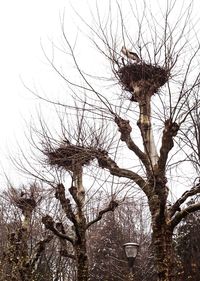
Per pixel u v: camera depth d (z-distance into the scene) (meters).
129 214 29.00
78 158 12.71
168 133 10.27
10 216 18.80
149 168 10.69
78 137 13.55
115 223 29.73
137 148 11.03
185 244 23.59
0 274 15.73
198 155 11.02
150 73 10.91
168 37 10.77
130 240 29.08
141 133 10.99
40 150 13.98
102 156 11.88
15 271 15.57
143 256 27.11
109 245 28.95
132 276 15.94
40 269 20.17
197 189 10.30
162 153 10.28
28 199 16.42
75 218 13.38
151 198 10.24
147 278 26.06
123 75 11.21
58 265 20.58
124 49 11.16
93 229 27.09
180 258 22.66
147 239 28.81
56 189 13.66
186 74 10.15
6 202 19.80
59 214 16.42
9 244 16.19
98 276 28.19
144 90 11.04
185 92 10.07
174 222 10.00
